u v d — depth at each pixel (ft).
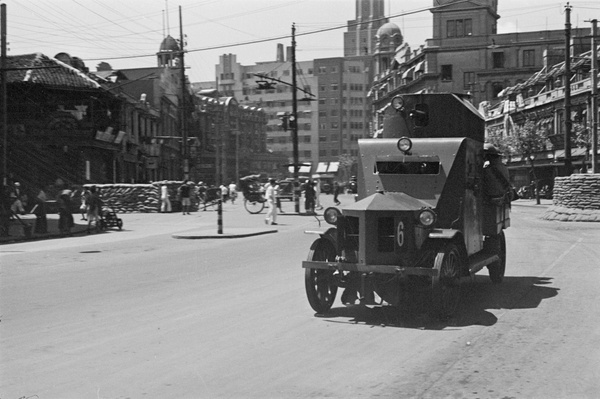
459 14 298.35
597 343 23.73
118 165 170.71
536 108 210.18
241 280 40.42
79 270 46.52
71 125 142.00
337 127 501.56
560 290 35.58
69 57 162.40
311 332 25.71
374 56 466.29
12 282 40.52
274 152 476.54
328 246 29.84
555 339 24.35
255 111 440.04
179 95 263.08
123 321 28.04
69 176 144.36
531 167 210.79
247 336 25.04
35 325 27.27
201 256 55.11
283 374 19.97
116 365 21.02
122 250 61.77
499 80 291.58
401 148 30.68
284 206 161.48
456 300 28.12
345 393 18.15
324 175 367.86
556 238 69.21
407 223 27.14
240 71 544.21
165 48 273.95
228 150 394.32
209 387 18.71
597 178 99.04
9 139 136.36
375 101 398.83
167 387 18.72
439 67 300.61
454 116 32.35
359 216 27.43
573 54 226.58
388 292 28.50
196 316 29.07
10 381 19.34
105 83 160.56
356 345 23.57
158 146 220.23
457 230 28.09
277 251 58.39
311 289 28.32
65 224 85.56
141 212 134.72
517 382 19.12
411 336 24.95
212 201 166.40
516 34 294.05
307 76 520.01
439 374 19.92
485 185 35.09
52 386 18.85
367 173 31.45
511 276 41.14
